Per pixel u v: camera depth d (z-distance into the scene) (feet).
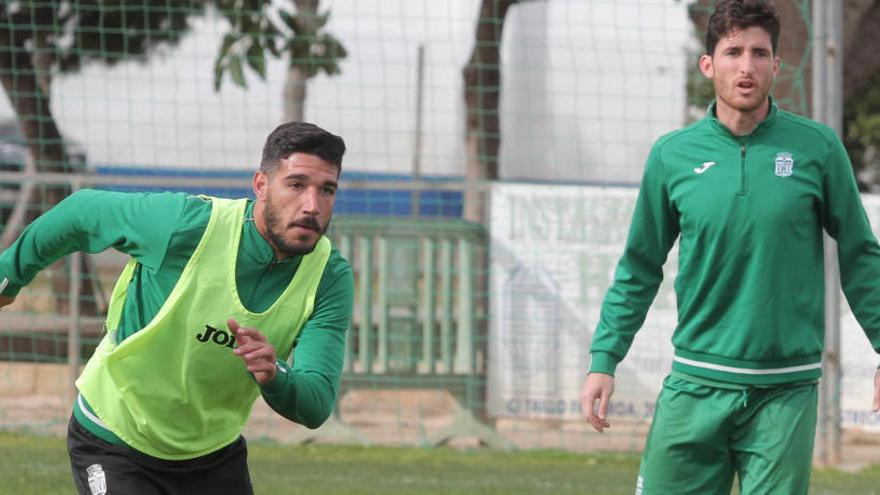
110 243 34.58
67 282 117.70
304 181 32.07
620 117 102.53
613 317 40.24
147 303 34.50
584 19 99.50
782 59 97.09
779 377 37.96
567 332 92.63
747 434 38.45
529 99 108.78
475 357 93.09
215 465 36.60
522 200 92.63
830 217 38.50
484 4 105.40
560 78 105.40
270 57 106.32
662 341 92.63
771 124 38.11
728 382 38.14
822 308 38.70
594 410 39.91
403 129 116.67
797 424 37.83
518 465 83.51
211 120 112.88
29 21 117.70
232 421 36.22
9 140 117.50
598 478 77.82
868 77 131.23
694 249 38.40
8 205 120.67
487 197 93.04
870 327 38.81
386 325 93.09
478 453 88.94
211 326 33.94
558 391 92.89
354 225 93.50
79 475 35.99
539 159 113.70
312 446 89.76
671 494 39.52
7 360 112.68
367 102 111.24
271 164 32.35
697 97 101.09
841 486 76.28
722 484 39.45
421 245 93.91
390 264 93.66
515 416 92.89
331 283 34.68
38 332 115.96
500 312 92.94
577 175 113.70
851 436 95.66
